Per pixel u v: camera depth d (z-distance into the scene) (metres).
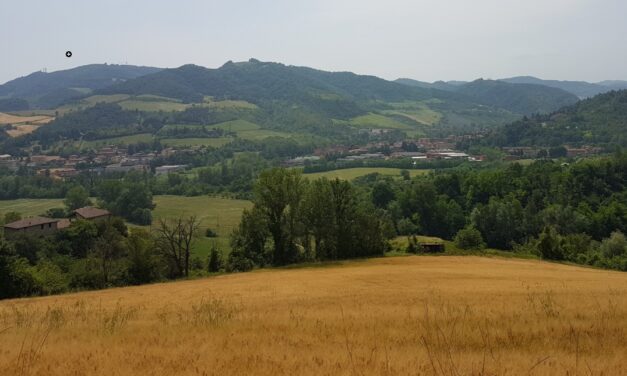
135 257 58.09
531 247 78.12
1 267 47.53
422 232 101.75
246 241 66.06
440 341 11.06
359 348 10.16
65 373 8.41
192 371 8.34
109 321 15.80
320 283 39.88
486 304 18.98
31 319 17.55
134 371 8.44
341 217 66.50
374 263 58.78
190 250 69.31
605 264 65.81
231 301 25.31
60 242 80.81
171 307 22.98
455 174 115.25
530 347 10.45
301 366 8.53
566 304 18.09
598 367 8.59
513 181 110.00
